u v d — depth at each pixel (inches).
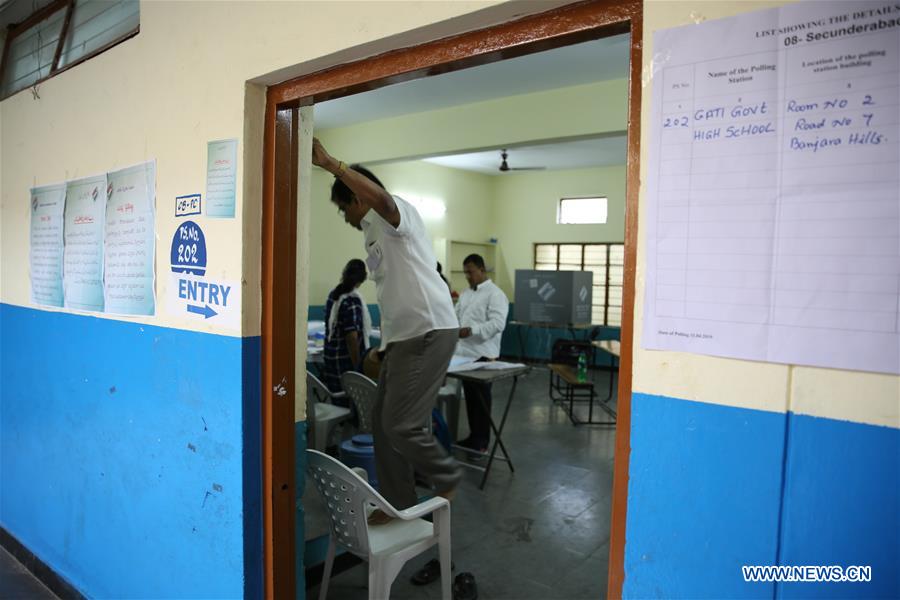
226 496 63.8
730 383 33.3
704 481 34.3
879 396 29.2
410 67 49.8
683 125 34.4
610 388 261.3
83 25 88.0
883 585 29.4
